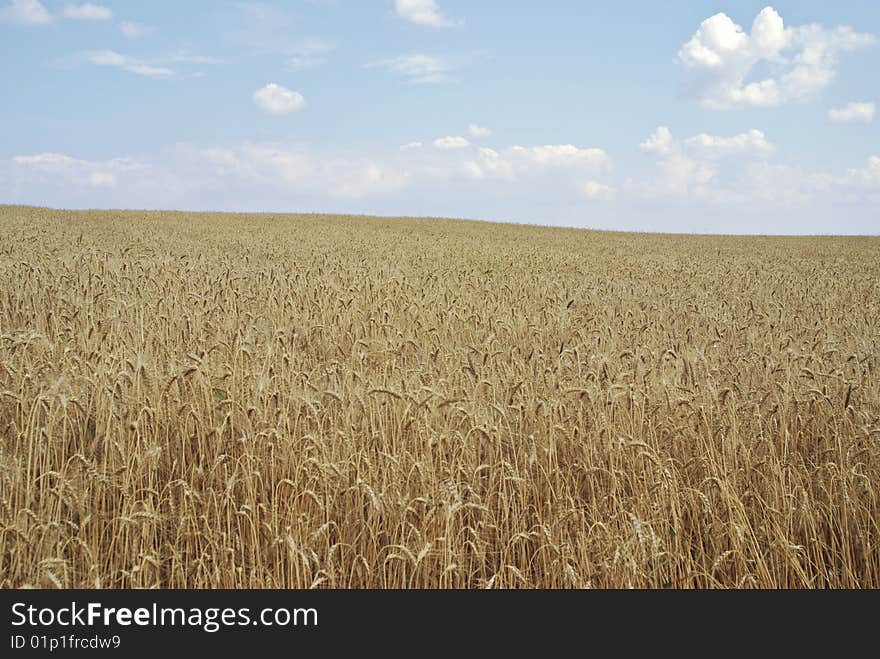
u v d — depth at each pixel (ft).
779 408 20.47
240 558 15.29
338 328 29.55
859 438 18.89
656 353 25.82
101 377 19.13
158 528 15.88
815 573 16.43
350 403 18.69
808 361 24.93
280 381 19.83
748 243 161.27
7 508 14.62
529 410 19.94
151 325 27.12
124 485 15.57
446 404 18.13
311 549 14.98
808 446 20.88
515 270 69.31
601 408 19.26
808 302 48.44
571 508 15.99
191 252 68.80
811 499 17.88
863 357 25.68
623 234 202.18
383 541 16.29
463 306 36.50
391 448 18.72
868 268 88.53
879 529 16.71
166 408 19.16
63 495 15.02
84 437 18.99
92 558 13.98
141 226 126.11
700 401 20.68
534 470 18.63
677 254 114.11
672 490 16.62
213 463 17.69
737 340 32.09
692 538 17.38
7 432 18.35
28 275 34.09
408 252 89.51
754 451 20.01
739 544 15.94
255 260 61.62
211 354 23.09
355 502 16.52
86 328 24.29
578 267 77.00
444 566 14.75
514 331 31.48
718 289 58.13
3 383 19.40
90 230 101.76
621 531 16.20
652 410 20.02
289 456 17.25
